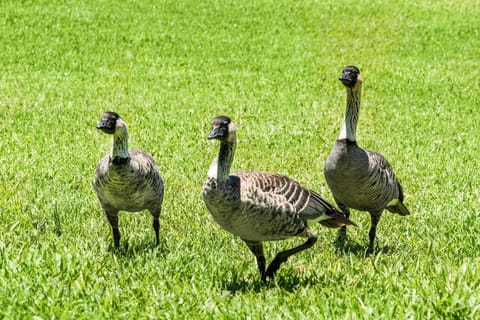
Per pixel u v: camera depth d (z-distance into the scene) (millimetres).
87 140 17328
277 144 17625
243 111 20703
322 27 33812
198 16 34250
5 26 30266
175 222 12227
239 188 8641
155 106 20906
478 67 27938
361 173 10680
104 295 8516
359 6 37781
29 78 23672
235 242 11156
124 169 10016
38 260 9242
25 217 11852
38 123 18703
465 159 16875
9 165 14875
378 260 10234
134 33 30594
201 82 24125
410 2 39219
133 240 11148
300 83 24594
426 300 8375
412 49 30531
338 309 8289
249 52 29078
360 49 30203
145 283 9047
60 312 8016
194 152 16562
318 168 15805
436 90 24312
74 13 32812
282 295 8898
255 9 36156
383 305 8352
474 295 8336
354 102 10805
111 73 24891
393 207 12023
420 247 11250
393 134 18969
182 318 8086
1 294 8398
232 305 8453
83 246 10406
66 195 13258
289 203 8984
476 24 35188
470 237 11453
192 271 9688
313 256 10664
